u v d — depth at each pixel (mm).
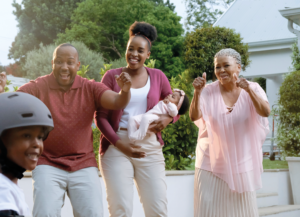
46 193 2723
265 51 14242
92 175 2904
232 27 16109
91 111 3008
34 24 36250
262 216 5168
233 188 3637
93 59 23547
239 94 3814
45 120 1389
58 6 36406
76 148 2926
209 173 3754
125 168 3240
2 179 1304
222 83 3777
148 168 3307
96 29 31578
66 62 2904
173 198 4727
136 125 3289
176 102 3674
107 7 31609
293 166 6477
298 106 6984
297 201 6418
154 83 3504
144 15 31000
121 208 3199
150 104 3406
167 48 25125
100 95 2961
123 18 31797
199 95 3662
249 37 15016
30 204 3848
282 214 5555
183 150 5777
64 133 2889
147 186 3299
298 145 6895
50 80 2957
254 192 3822
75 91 2973
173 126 5605
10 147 1386
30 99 1385
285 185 6551
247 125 3754
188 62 12320
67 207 3996
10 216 1196
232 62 3723
